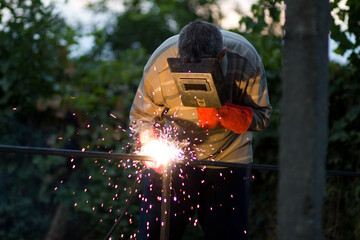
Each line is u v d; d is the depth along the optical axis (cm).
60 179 977
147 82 487
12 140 990
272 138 864
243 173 510
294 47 284
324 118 287
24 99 998
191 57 413
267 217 862
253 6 768
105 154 369
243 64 470
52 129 1010
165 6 2211
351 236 735
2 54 980
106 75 1073
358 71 718
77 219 944
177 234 512
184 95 414
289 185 285
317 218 285
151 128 488
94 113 1005
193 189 499
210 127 458
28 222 990
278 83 862
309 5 281
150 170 495
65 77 1069
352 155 760
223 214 504
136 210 855
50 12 1005
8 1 966
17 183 996
